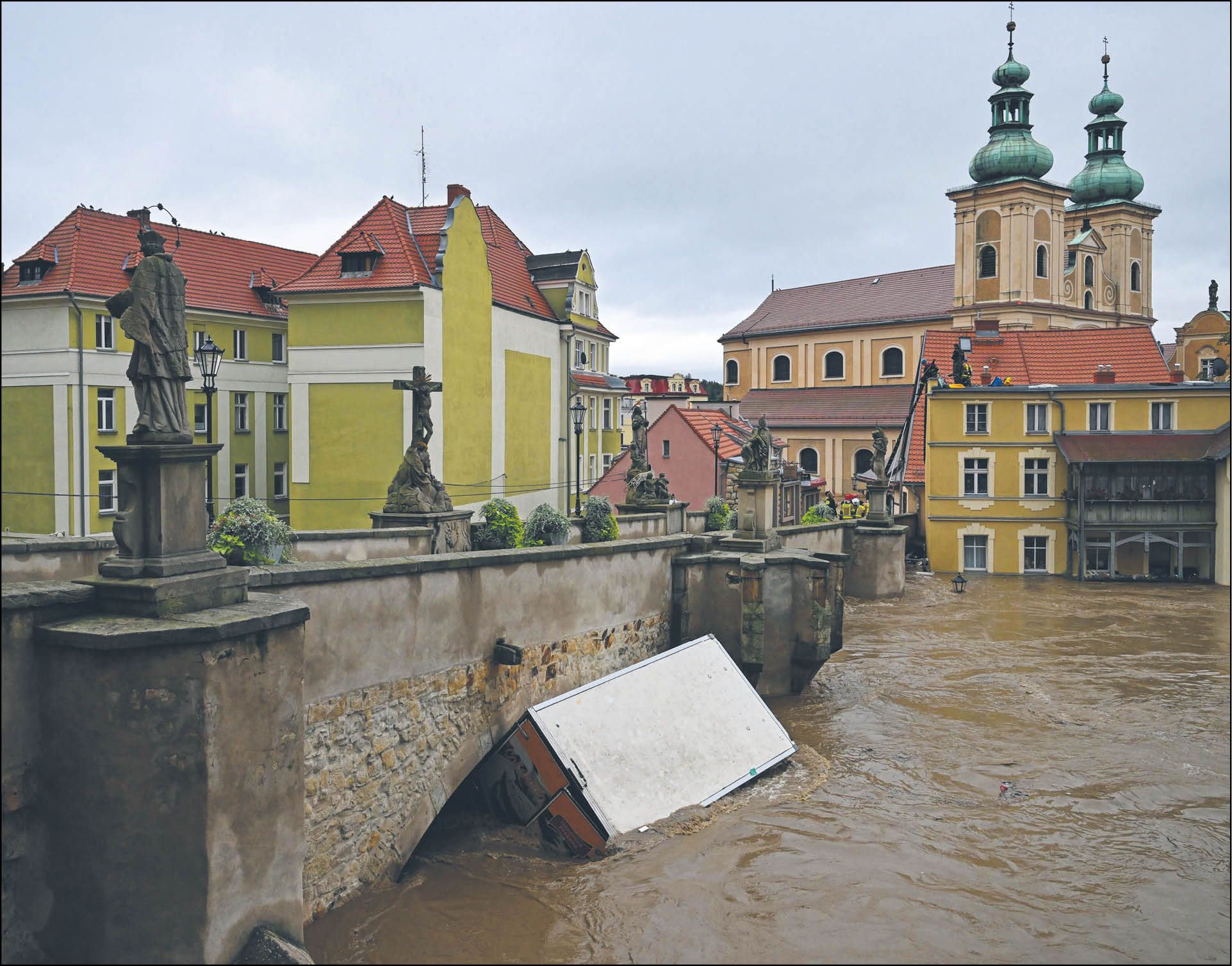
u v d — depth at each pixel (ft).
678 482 166.61
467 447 115.34
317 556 54.13
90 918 27.89
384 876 40.91
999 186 215.10
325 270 109.19
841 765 57.82
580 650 57.77
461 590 46.03
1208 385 141.79
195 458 30.32
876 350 262.88
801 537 109.19
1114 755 60.08
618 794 48.01
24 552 44.29
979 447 149.59
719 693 58.13
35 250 114.93
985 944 37.58
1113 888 42.47
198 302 131.95
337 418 107.55
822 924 38.70
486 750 48.16
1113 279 247.70
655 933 37.76
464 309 114.21
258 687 29.86
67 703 27.61
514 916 38.93
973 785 54.65
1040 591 130.72
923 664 85.20
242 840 29.45
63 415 113.19
